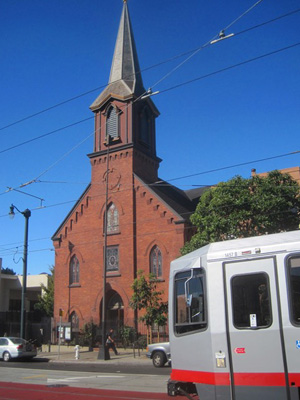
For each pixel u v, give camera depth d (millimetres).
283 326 7852
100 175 38250
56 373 19031
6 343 28016
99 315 35438
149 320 28188
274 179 24891
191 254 9859
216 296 8648
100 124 39375
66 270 38125
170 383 9359
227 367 8234
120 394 12789
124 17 42969
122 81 39250
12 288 52781
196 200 43625
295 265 8000
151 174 39500
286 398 7605
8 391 13859
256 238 8805
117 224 36312
